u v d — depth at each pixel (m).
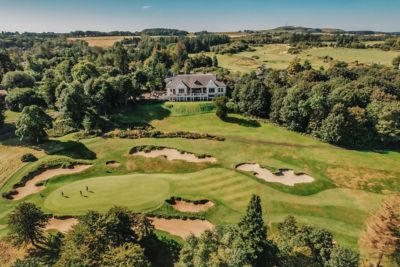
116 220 48.50
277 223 63.31
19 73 141.75
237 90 126.69
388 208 43.91
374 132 99.69
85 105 107.81
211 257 41.75
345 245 57.03
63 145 92.88
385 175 81.75
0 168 81.38
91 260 42.84
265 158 88.81
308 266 42.88
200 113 119.12
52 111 121.00
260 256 43.09
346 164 86.50
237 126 110.12
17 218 51.59
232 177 78.62
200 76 133.75
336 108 97.38
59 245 53.28
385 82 125.06
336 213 66.56
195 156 89.31
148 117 114.44
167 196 69.25
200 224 63.38
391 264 49.41
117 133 99.81
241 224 44.72
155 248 53.06
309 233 47.84
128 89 119.69
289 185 76.25
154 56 187.00
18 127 92.25
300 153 92.00
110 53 193.75
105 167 83.94
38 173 80.56
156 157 88.50
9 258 53.16
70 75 159.38
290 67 168.75
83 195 69.38
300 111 105.12
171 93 128.50
